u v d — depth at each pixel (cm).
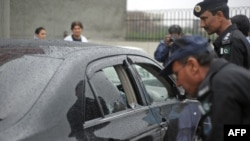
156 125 298
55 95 221
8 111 213
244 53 327
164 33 1298
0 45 277
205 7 325
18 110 213
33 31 1038
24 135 198
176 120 331
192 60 167
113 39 1286
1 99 221
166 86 364
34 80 230
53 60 246
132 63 312
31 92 223
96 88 255
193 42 168
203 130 170
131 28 1342
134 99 298
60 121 214
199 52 166
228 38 327
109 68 279
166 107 334
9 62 247
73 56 252
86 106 237
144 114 295
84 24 1191
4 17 800
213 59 167
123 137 250
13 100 220
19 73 237
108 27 1267
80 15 1173
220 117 153
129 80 300
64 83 230
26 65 243
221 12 325
